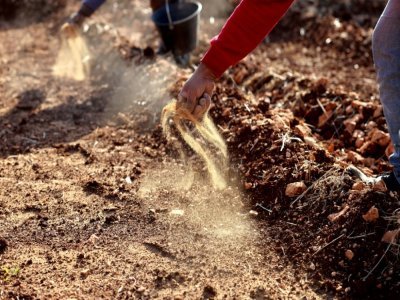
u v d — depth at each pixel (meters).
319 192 2.94
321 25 5.95
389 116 2.63
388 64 2.60
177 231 2.95
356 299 2.58
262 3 2.43
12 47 5.57
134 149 3.67
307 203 2.94
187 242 2.87
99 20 5.95
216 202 3.13
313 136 3.62
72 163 3.53
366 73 5.20
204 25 6.25
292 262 2.75
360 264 2.65
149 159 3.55
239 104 3.67
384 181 2.76
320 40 5.84
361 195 2.78
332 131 3.76
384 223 2.68
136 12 6.19
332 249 2.72
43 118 4.14
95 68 4.88
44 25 6.18
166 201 3.16
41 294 2.58
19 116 4.17
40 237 2.91
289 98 4.06
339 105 3.83
